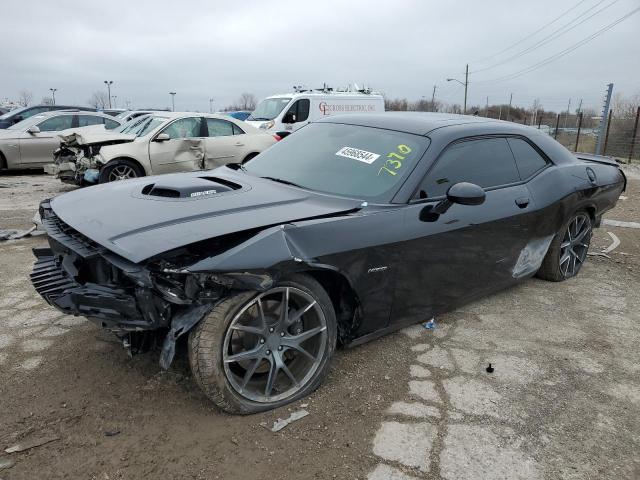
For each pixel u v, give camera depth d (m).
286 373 2.71
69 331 3.47
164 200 2.93
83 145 8.91
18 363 3.05
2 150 11.45
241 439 2.46
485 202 3.61
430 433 2.58
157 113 10.03
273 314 2.67
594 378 3.21
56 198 3.36
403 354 3.36
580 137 25.06
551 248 4.59
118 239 2.45
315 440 2.49
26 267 4.73
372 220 2.94
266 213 2.81
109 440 2.42
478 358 3.37
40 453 2.32
